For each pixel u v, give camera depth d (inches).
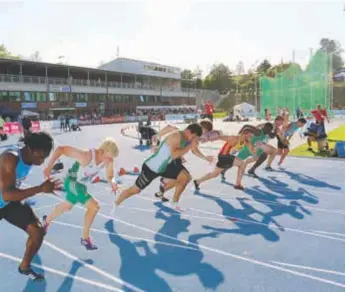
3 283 152.3
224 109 3754.9
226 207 267.6
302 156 528.1
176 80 3415.4
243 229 219.1
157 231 215.2
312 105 1393.9
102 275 159.3
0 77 1843.0
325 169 428.8
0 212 151.6
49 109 2076.8
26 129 428.8
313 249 187.8
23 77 1951.3
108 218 240.5
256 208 265.1
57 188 140.6
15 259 176.1
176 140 225.5
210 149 647.1
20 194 134.8
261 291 144.8
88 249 186.7
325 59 1353.3
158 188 331.3
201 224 228.4
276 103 1553.9
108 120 1951.3
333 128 1068.5
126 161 517.3
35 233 152.8
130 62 2881.4
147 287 148.6
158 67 3125.0
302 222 232.7
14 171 138.0
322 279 154.7
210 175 320.5
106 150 189.0
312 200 288.2
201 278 156.3
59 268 166.1
